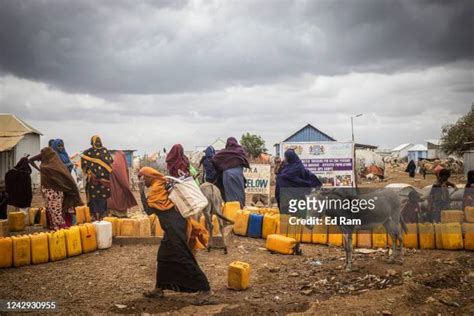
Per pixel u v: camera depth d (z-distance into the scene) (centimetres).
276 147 5638
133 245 1209
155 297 795
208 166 1471
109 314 714
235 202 1399
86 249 1124
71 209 1296
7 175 1454
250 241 1286
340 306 737
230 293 839
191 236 809
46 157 1271
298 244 1138
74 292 838
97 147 1443
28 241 1023
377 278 909
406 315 702
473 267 1019
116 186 1434
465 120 5475
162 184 782
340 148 1794
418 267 989
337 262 1066
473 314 708
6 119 3066
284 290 855
